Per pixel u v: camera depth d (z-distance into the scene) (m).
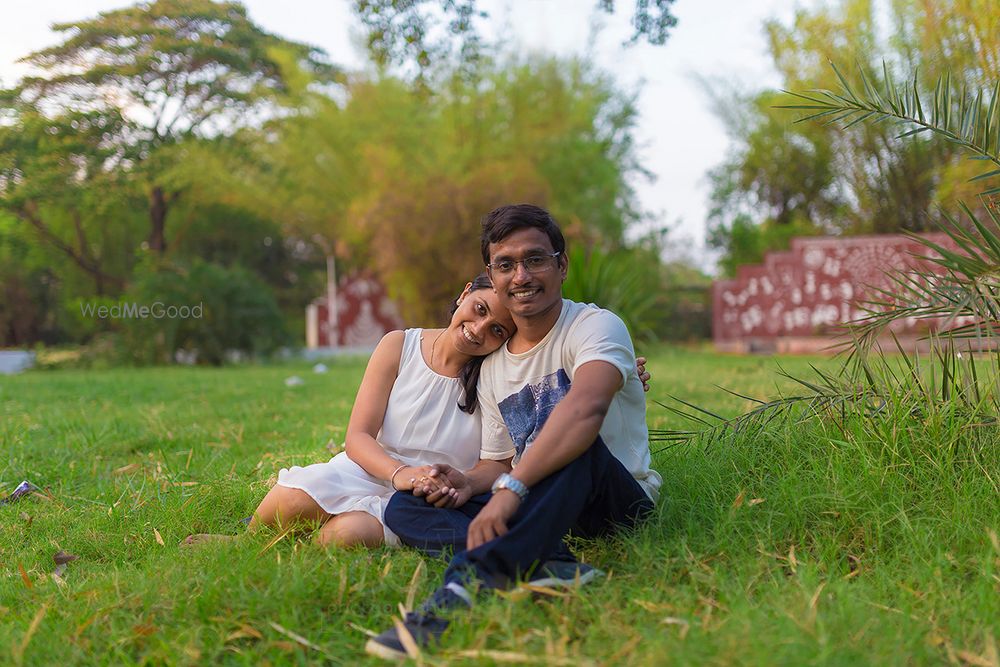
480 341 2.57
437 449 2.67
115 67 14.50
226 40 16.12
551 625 1.96
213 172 17.02
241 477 3.75
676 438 3.38
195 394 7.56
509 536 2.07
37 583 2.45
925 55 8.91
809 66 12.64
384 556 2.44
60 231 17.48
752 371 8.24
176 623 2.04
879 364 3.29
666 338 17.62
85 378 9.86
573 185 16.77
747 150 18.44
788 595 2.03
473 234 14.03
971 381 2.88
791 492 2.61
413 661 1.79
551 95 16.05
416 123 16.23
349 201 17.55
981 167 9.52
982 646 1.84
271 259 25.95
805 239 13.65
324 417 5.75
